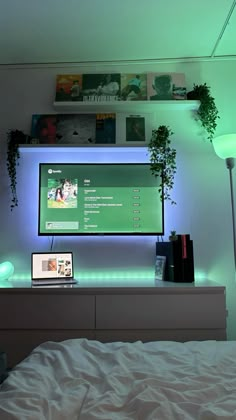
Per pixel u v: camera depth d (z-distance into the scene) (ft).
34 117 9.23
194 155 9.14
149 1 7.07
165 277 8.15
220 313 6.98
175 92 9.04
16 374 3.46
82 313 6.97
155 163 8.61
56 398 2.98
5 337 6.97
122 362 3.78
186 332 6.94
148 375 3.39
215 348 4.42
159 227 8.80
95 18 7.60
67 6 7.23
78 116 9.21
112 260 8.86
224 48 8.87
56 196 8.86
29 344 6.95
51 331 6.97
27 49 8.75
